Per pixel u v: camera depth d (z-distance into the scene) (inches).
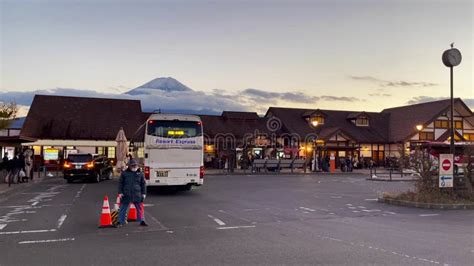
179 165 756.0
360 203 623.5
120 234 381.1
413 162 655.8
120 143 1261.1
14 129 1712.6
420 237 365.4
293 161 1533.0
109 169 1173.7
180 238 362.6
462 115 2014.0
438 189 613.6
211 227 416.8
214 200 661.3
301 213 516.4
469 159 629.3
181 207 573.6
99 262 283.1
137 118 1839.3
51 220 458.0
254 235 375.2
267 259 290.4
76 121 1739.7
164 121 757.9
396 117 2172.7
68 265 276.4
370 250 316.2
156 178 742.5
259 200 661.9
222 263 279.9
